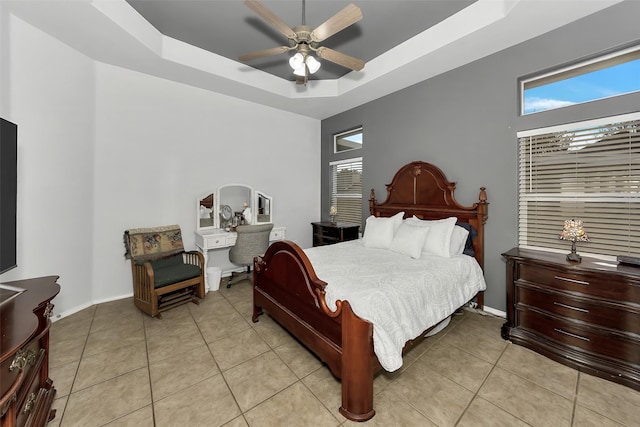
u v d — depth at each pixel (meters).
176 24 2.79
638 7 2.01
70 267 2.84
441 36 2.68
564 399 1.66
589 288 1.94
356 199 4.62
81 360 2.07
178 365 2.02
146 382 1.83
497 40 2.57
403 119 3.73
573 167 2.37
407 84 3.58
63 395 1.70
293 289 2.13
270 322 2.73
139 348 2.24
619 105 2.10
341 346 1.66
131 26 2.52
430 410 1.59
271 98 4.16
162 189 3.56
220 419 1.53
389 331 1.66
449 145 3.21
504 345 2.28
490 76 2.84
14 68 2.29
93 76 3.01
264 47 3.21
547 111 2.46
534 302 2.22
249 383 1.83
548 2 2.06
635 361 1.76
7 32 2.23
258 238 3.61
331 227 4.44
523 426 1.47
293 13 2.58
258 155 4.46
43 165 2.55
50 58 2.57
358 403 1.52
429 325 2.00
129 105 3.27
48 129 2.58
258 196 4.41
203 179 3.90
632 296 1.77
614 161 2.16
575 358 1.96
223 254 4.21
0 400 0.94
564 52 2.35
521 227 2.71
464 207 3.04
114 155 3.20
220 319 2.78
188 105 3.73
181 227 3.73
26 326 1.08
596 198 2.26
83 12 2.23
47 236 2.61
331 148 5.11
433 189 3.33
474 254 2.92
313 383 1.83
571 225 2.17
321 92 4.05
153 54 2.88
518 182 2.69
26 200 2.44
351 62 2.43
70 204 2.81
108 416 1.54
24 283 1.58
